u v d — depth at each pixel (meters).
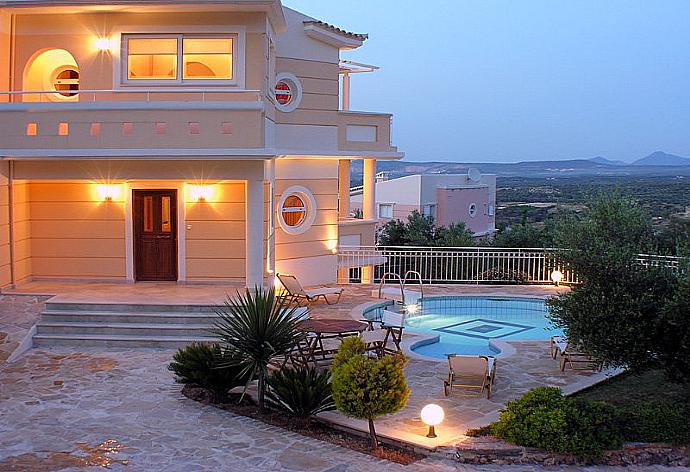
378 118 20.64
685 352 9.71
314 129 19.42
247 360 10.20
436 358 13.45
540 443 8.74
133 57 16.11
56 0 15.31
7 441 9.08
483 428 9.47
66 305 14.77
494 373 11.28
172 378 11.98
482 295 19.05
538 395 9.24
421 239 31.91
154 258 17.22
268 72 16.66
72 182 16.95
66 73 17.03
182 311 14.71
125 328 14.16
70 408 10.41
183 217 16.97
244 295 15.54
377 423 9.71
